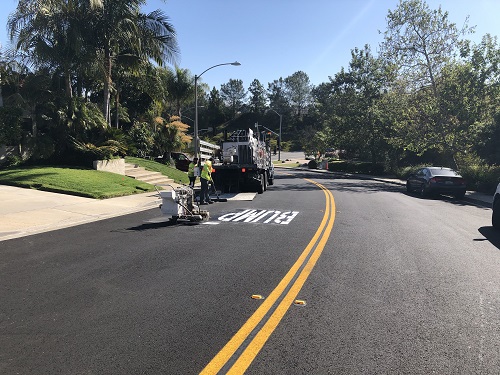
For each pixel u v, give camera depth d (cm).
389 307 480
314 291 534
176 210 1045
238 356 360
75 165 1994
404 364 350
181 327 419
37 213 1115
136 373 330
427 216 1258
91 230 955
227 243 820
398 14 2967
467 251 775
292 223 1071
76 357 355
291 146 12144
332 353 368
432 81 2875
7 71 1873
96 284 555
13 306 473
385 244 824
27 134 1927
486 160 2298
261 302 492
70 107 1956
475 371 340
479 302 501
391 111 3145
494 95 2492
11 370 333
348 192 2134
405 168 3416
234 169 1830
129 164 2377
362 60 4128
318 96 14288
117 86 2702
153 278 584
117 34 2119
